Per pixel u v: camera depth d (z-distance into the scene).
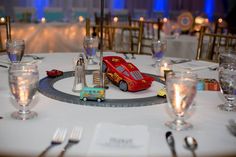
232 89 1.08
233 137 0.84
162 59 1.81
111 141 0.76
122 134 0.80
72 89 1.20
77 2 6.62
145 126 0.85
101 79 1.24
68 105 1.05
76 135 0.80
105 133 0.80
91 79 1.35
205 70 1.66
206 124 0.92
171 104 0.89
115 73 1.22
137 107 1.05
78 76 1.18
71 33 5.39
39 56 1.92
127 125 0.88
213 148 0.77
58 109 1.01
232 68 1.16
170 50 3.39
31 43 4.94
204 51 3.14
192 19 4.07
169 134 0.83
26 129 0.85
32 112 0.97
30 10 6.30
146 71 1.59
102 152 0.72
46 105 1.04
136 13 7.25
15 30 5.30
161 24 3.75
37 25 5.52
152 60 1.88
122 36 3.42
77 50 5.09
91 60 1.76
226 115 1.00
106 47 3.19
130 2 7.20
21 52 1.56
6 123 0.88
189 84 0.86
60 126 0.87
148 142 0.77
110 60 1.26
